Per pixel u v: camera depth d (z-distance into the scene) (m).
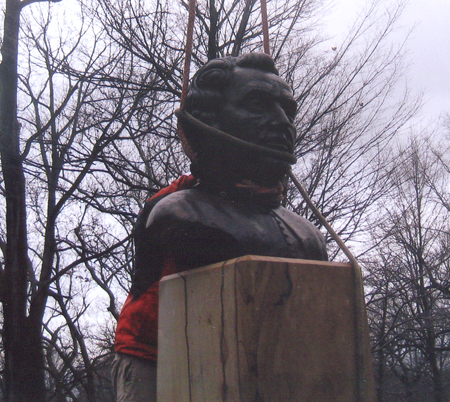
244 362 1.56
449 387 13.04
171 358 1.92
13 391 7.59
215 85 2.03
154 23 7.40
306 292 1.71
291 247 1.96
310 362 1.66
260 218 1.98
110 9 7.69
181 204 1.90
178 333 1.90
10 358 7.72
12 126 7.53
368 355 1.77
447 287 11.66
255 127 1.96
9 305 7.78
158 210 1.91
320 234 2.16
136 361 2.21
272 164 1.95
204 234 1.84
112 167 7.19
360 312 1.78
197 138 2.07
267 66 2.08
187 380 1.81
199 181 2.14
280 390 1.58
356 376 1.73
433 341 12.62
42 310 7.98
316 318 1.71
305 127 7.75
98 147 6.92
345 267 1.82
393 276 10.58
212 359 1.69
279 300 1.66
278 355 1.61
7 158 7.43
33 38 8.48
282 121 1.97
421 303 12.15
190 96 2.09
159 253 2.20
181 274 1.93
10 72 7.73
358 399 1.71
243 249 1.85
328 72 7.65
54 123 8.48
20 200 7.74
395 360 13.84
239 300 1.61
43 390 7.82
